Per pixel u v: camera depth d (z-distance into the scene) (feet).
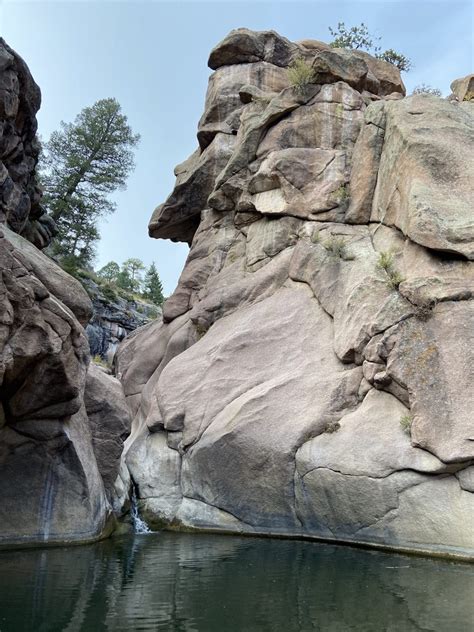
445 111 54.90
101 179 127.95
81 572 30.09
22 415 37.17
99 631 21.15
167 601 24.88
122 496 48.55
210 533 44.70
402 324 41.45
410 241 47.14
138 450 53.36
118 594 25.98
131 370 69.92
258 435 43.60
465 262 42.39
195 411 50.29
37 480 38.19
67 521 38.42
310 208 59.41
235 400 48.19
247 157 66.59
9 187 46.96
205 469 46.60
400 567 31.12
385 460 36.94
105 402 46.57
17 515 37.45
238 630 21.22
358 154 58.80
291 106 65.26
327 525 39.68
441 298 40.73
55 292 38.91
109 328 144.77
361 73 66.59
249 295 59.16
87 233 128.67
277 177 61.82
